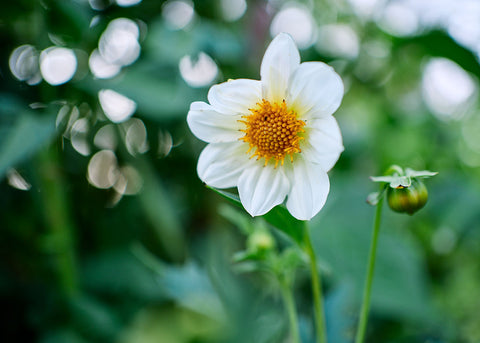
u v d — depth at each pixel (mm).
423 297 662
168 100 629
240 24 735
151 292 640
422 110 938
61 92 629
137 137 679
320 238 679
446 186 815
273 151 478
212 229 687
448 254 843
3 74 625
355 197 723
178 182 710
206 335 607
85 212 681
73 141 661
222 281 596
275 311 585
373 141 879
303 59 758
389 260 672
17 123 573
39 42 619
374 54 840
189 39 639
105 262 661
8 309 616
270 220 477
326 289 662
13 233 636
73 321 608
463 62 702
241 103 481
